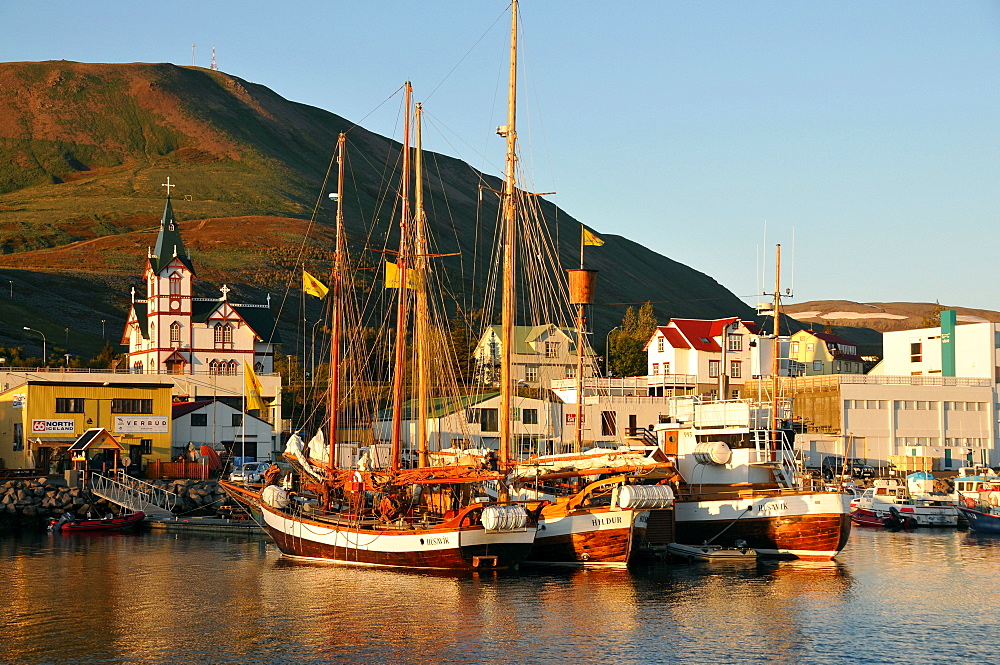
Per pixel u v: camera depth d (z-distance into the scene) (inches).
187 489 3895.2
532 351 6028.5
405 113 3038.9
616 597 2201.0
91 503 3681.1
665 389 5374.0
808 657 1769.2
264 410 5477.4
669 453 2844.5
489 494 2753.4
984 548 3129.9
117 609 2114.9
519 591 2258.9
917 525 3801.7
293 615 2046.0
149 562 2719.0
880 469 5083.7
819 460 5152.6
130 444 4244.6
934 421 5349.4
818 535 2642.7
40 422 4131.4
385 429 4601.4
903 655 1785.2
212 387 5482.3
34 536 3351.4
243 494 3105.3
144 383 4293.8
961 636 1913.1
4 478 3870.6
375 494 2751.0
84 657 1760.6
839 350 7618.1
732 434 2817.4
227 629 1940.2
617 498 2493.8
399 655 1768.0
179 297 6033.5
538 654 1774.1
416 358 4328.3
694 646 1828.2
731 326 5984.3
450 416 4562.0
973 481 3991.1
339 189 3277.6
